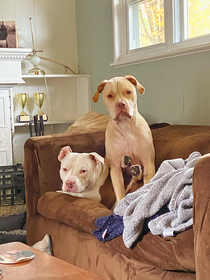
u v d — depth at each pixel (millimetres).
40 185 2193
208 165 1154
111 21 3244
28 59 3590
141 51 2982
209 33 2404
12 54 3150
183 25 2584
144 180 1890
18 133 3670
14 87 3613
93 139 2299
